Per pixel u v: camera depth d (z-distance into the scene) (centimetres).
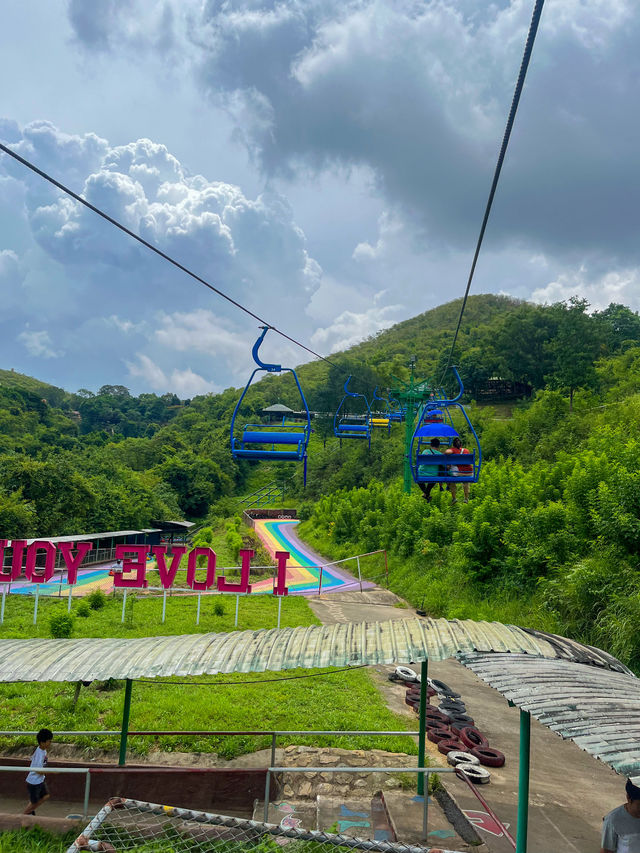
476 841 878
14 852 813
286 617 2672
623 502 2059
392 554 3962
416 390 4384
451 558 3166
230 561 4588
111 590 3133
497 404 8812
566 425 4609
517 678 705
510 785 1131
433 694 1697
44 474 4859
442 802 1012
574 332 6259
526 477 3180
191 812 589
